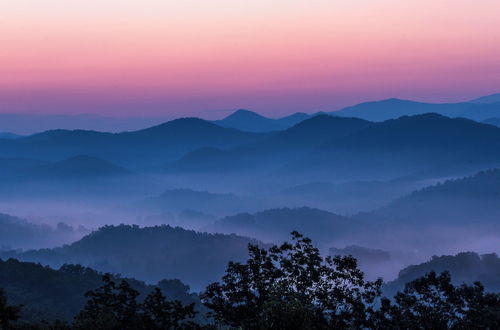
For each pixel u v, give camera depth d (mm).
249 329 46906
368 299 48250
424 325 50781
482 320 49156
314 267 48938
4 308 35562
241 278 50031
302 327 38219
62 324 50750
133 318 53344
